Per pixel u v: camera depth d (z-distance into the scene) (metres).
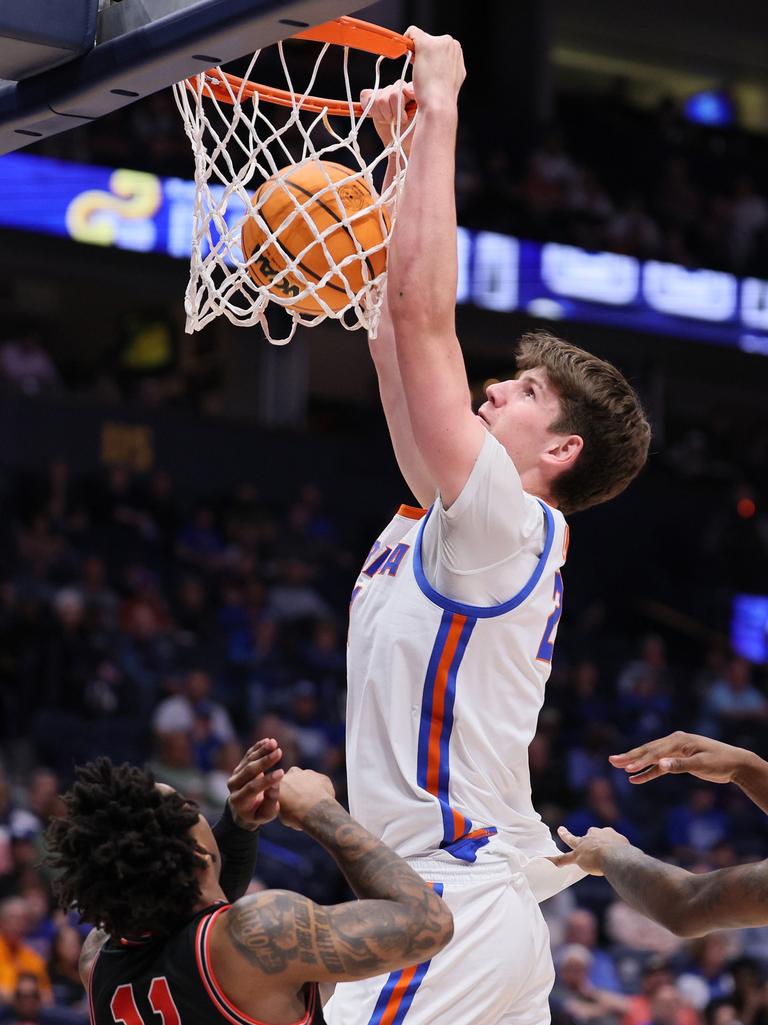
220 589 23.58
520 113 30.88
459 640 3.90
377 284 4.40
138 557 23.62
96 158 23.75
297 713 19.45
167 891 3.51
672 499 29.05
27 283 29.69
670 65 34.50
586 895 16.44
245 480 26.67
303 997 3.61
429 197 3.80
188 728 17.98
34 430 25.03
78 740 18.25
